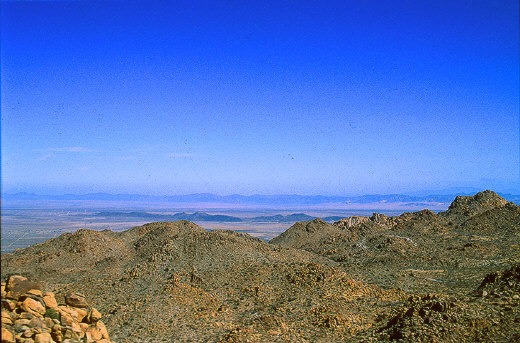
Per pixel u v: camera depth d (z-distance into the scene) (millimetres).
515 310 33344
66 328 28625
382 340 33156
